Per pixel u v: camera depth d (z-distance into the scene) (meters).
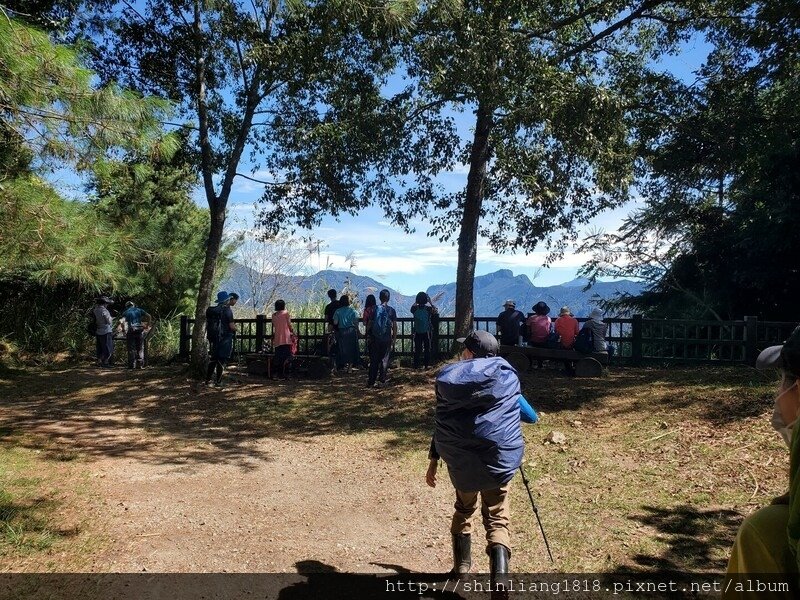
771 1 10.45
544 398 9.40
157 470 6.53
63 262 5.48
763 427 7.09
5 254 5.43
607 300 17.66
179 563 4.20
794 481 1.14
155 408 9.76
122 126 5.55
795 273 13.80
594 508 5.22
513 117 9.74
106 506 5.30
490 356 3.84
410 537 4.79
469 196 12.56
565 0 12.20
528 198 11.39
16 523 4.71
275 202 12.95
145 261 6.61
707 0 11.83
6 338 15.08
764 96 12.48
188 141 12.24
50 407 9.69
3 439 7.49
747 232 13.79
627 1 11.71
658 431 7.47
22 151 5.55
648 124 12.18
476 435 3.48
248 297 18.83
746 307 15.07
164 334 16.81
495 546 3.46
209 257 12.47
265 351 14.15
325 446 7.65
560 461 6.61
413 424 8.54
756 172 13.27
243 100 12.33
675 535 4.61
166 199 12.67
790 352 1.34
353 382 11.62
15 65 4.95
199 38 11.55
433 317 13.52
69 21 10.30
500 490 3.62
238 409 9.70
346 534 4.85
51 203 5.40
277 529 4.93
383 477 6.38
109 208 7.12
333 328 13.00
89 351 15.89
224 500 5.62
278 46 10.93
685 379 10.03
